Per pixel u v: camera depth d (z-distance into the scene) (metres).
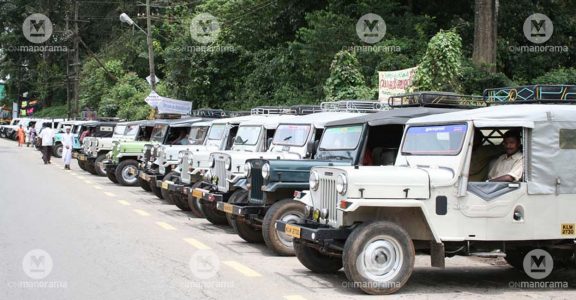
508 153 8.30
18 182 21.41
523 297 7.73
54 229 11.98
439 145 8.18
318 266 8.69
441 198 7.66
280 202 9.93
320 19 25.03
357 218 7.73
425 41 24.59
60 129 38.56
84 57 60.84
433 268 9.53
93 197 17.72
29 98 71.56
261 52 33.25
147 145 18.44
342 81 21.59
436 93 11.23
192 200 13.88
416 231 7.88
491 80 20.41
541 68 26.30
